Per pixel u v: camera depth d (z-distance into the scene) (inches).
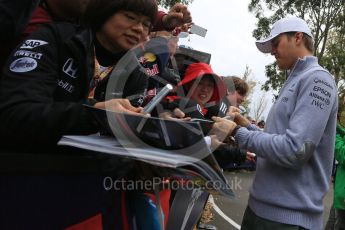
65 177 45.6
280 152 78.5
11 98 41.9
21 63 43.8
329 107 80.4
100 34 54.5
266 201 84.4
